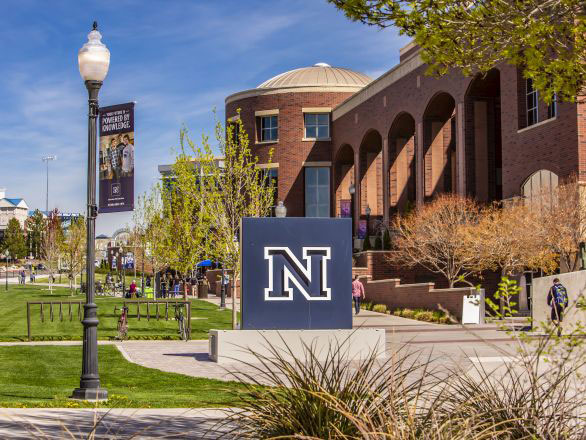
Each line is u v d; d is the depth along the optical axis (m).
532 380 6.29
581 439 5.57
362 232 55.28
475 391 6.11
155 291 54.47
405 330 27.86
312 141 66.94
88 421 10.22
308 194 67.31
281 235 21.00
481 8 9.37
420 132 47.75
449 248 36.53
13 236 165.50
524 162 35.44
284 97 67.56
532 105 35.50
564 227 30.11
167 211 50.44
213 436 8.66
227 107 71.88
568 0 9.20
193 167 36.94
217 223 33.31
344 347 20.73
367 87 57.03
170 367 19.19
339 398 5.83
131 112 14.10
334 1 9.63
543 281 27.16
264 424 6.00
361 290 39.34
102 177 14.34
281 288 20.91
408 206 48.00
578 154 31.38
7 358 20.75
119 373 18.03
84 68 13.23
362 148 60.16
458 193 42.56
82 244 74.12
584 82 10.01
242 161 36.38
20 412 11.12
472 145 42.00
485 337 24.58
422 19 9.45
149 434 8.98
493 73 39.94
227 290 57.47
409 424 5.12
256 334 20.50
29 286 77.00
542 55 9.75
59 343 24.88
